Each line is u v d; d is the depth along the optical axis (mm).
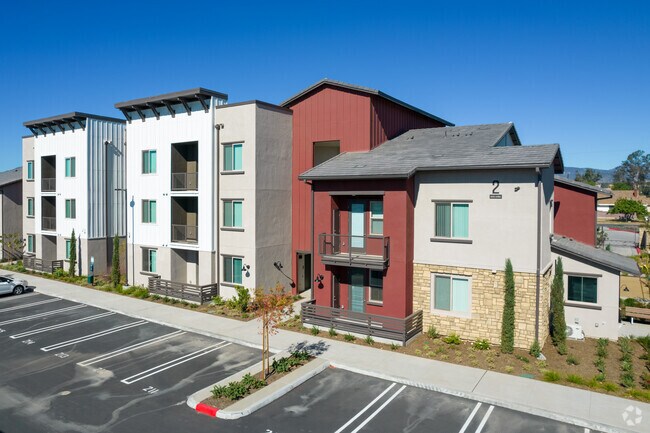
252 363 15711
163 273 26703
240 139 23562
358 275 19875
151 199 27031
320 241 19547
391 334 17281
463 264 17562
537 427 11492
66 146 32375
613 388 13273
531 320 16484
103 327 20125
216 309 22734
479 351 16484
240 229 23703
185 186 26359
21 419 11891
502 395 12961
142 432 11250
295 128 25203
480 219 17219
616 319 18031
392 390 13641
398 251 18047
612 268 18047
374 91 22453
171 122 25969
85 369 15289
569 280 18891
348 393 13453
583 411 12008
